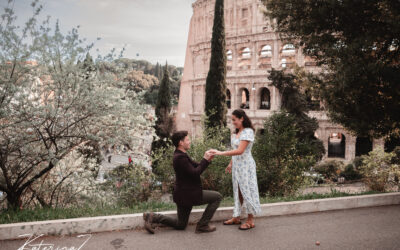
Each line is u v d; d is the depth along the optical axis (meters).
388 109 8.88
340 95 9.44
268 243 4.44
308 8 10.26
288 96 27.97
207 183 10.11
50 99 6.86
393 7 8.12
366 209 6.39
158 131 40.12
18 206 6.57
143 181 10.00
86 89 6.61
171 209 6.11
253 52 46.72
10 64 6.07
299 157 9.71
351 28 9.10
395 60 9.07
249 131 4.70
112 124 7.68
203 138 10.87
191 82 57.31
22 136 6.43
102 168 10.81
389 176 12.89
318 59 11.11
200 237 4.59
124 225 4.84
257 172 9.34
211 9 53.03
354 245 4.47
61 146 7.38
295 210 5.95
